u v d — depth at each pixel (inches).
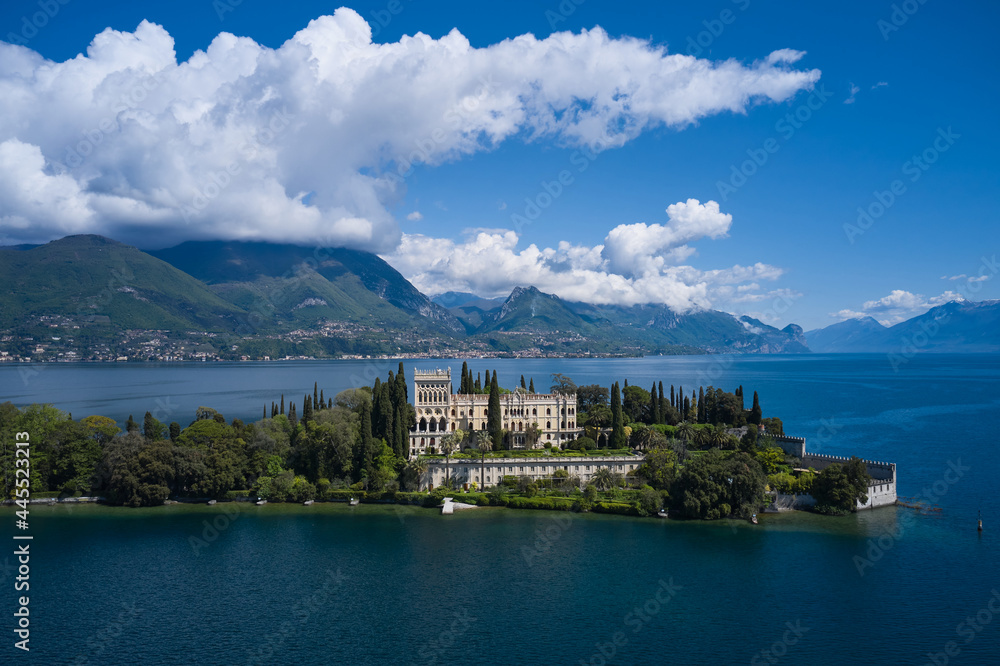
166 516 7450.8
